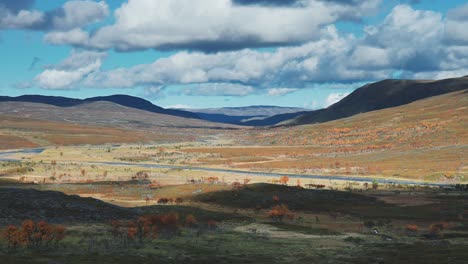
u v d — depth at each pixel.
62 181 171.75
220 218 91.75
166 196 131.75
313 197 128.75
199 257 49.25
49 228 51.44
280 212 96.69
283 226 85.62
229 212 108.31
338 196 131.62
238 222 88.56
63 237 53.47
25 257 42.75
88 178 185.12
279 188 139.50
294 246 61.62
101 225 70.56
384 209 114.62
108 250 49.19
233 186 143.25
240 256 51.91
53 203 81.81
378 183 181.50
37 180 171.62
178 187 145.12
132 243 55.12
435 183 187.00
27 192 87.81
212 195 128.75
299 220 96.81
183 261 46.53
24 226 50.59
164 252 50.44
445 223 91.25
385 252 57.00
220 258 49.50
